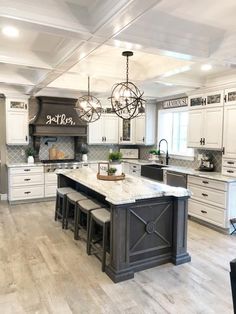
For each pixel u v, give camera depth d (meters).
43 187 6.19
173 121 6.57
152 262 3.21
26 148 6.46
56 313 2.37
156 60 4.02
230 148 4.51
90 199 4.04
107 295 2.63
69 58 3.19
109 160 4.03
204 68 4.14
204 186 4.68
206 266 3.25
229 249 3.75
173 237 3.34
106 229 3.08
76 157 7.09
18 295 2.62
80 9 2.37
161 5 2.28
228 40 2.88
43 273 3.04
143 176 6.44
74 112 6.54
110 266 3.00
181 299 2.58
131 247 3.08
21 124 6.03
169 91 5.93
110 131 7.14
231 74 4.38
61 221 4.84
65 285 2.80
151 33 2.66
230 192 4.28
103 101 6.85
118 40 2.58
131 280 2.92
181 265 3.28
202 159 5.33
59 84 5.05
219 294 2.67
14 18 2.17
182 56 3.01
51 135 6.38
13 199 5.90
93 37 2.52
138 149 7.66
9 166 5.80
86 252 3.58
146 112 6.87
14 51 3.42
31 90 5.43
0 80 4.50
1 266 3.19
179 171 5.23
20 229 4.43
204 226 4.73
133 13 2.01
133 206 3.04
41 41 3.20
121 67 4.29
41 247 3.73
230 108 4.48
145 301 2.54
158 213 3.25
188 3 2.24
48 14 2.26
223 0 2.19
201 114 5.05
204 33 2.89
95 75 4.15
